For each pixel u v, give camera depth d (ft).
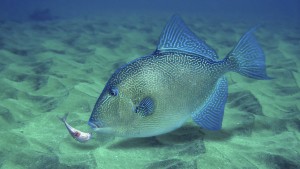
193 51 2.17
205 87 2.20
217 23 11.62
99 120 2.01
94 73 4.66
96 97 3.57
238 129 2.88
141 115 2.04
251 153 2.48
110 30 8.73
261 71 2.22
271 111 3.31
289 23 13.48
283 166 2.36
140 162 2.38
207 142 2.58
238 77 4.50
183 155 2.42
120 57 5.85
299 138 2.78
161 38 2.08
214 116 2.24
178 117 2.16
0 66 4.76
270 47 7.00
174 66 2.10
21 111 3.15
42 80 4.09
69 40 7.11
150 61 2.07
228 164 2.31
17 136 2.60
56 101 3.43
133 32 8.50
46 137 2.71
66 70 4.67
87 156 2.44
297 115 3.19
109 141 2.65
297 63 5.60
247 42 2.24
